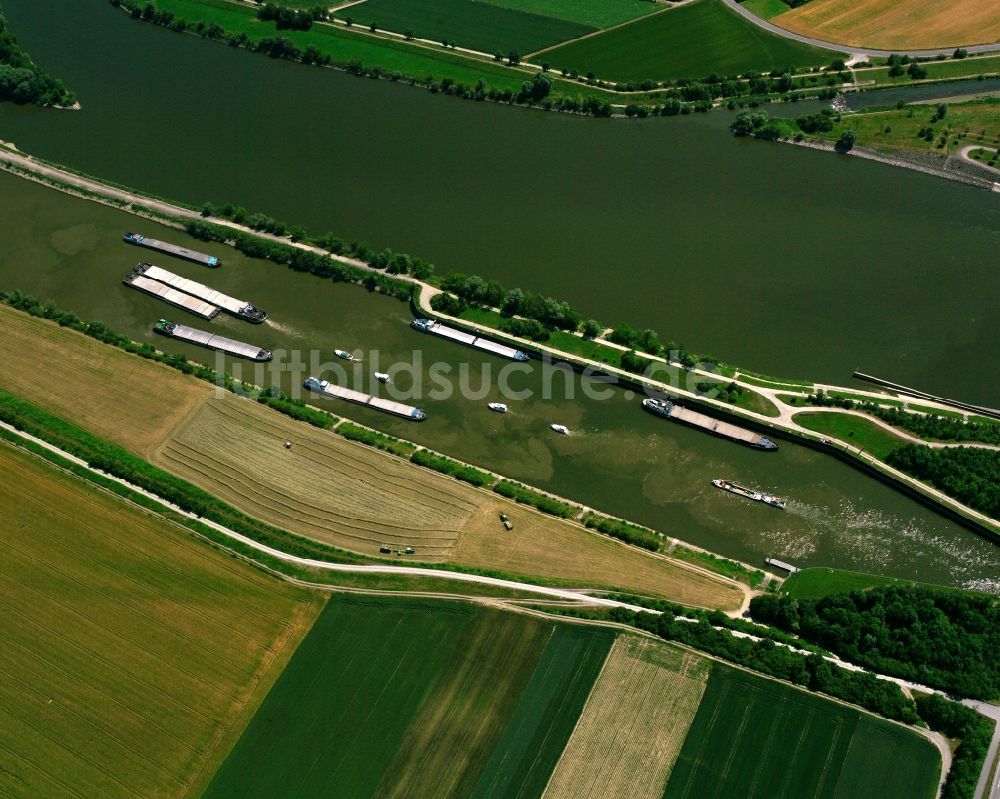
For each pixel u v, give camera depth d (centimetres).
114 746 16650
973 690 16050
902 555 18400
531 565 18488
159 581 18488
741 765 15725
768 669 16500
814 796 15375
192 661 17488
